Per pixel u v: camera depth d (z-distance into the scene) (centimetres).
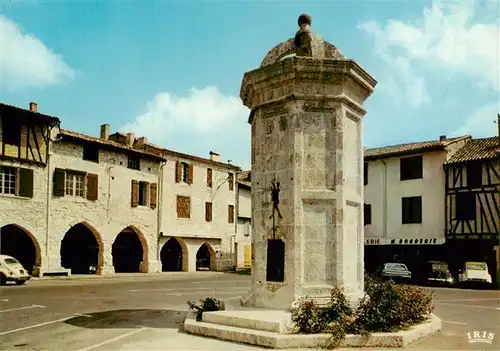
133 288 2142
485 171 2870
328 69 884
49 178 2727
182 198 3678
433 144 3095
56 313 1252
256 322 788
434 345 787
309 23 966
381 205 3338
